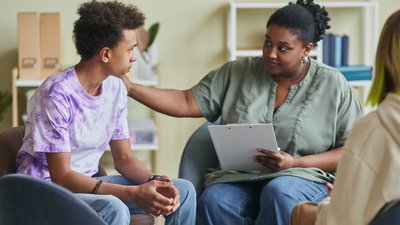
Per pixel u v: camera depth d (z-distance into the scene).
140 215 2.72
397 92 1.95
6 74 4.54
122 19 2.59
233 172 2.96
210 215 2.87
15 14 4.51
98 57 2.61
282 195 2.74
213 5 4.62
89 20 2.58
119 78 2.82
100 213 2.46
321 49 4.46
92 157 2.78
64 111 2.56
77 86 2.62
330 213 1.98
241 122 2.99
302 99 2.99
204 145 3.11
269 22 2.94
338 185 1.97
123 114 2.86
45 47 4.30
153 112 4.70
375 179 1.91
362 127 1.95
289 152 2.97
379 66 1.98
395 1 4.75
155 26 4.39
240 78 3.08
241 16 4.63
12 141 2.74
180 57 4.65
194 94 3.12
